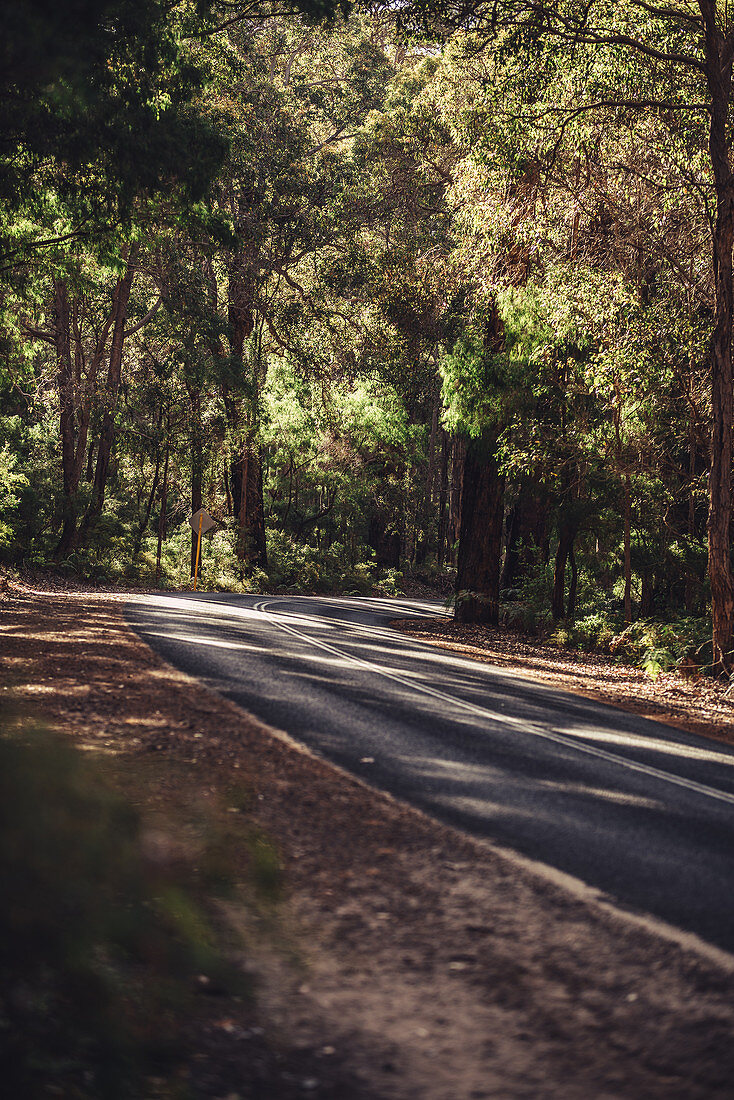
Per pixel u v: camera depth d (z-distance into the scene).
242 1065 3.53
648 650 19.33
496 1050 3.82
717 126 16.55
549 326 21.86
